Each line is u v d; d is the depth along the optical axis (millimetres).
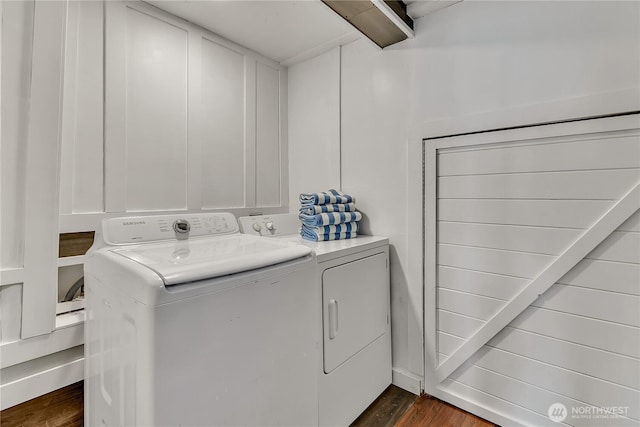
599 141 1323
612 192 1301
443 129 1737
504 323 1581
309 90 2445
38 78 1308
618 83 1256
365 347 1745
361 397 1710
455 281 1745
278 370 1129
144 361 824
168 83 1843
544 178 1458
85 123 1530
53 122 1354
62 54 1374
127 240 1344
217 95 2100
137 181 1716
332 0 1536
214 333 939
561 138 1410
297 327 1206
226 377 967
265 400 1083
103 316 1091
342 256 1583
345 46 2209
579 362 1392
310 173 2449
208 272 938
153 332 818
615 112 1263
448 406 1762
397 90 1933
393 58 1949
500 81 1545
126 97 1670
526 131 1491
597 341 1350
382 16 1661
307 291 1253
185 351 875
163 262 985
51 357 1381
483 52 1594
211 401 929
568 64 1363
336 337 1544
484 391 1658
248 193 2299
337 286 1551
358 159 2141
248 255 1104
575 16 1344
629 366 1281
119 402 959
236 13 1857
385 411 1739
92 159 1554
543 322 1481
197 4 1768
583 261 1377
